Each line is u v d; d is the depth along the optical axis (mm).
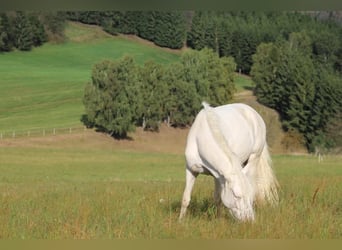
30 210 11109
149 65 91125
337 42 108375
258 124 11516
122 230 8836
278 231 8523
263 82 101250
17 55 129125
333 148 85688
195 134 10156
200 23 133125
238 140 10641
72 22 146750
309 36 109688
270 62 101812
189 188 10297
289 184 15289
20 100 96625
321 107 88250
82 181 33156
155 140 88312
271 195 11094
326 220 9383
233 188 9203
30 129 80938
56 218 9906
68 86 106375
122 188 16922
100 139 81750
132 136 86375
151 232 8680
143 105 88625
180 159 62031
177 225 9039
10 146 68250
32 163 52812
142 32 144875
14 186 24219
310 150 87312
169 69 94375
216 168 9672
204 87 96688
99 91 83500
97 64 84562
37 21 134000
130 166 53406
